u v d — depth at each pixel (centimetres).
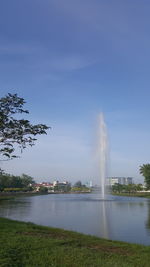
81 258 1189
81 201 7950
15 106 1862
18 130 1841
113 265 1105
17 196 12812
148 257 1267
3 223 2100
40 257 1191
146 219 3422
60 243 1458
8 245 1359
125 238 2169
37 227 2014
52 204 6438
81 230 2547
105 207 5491
